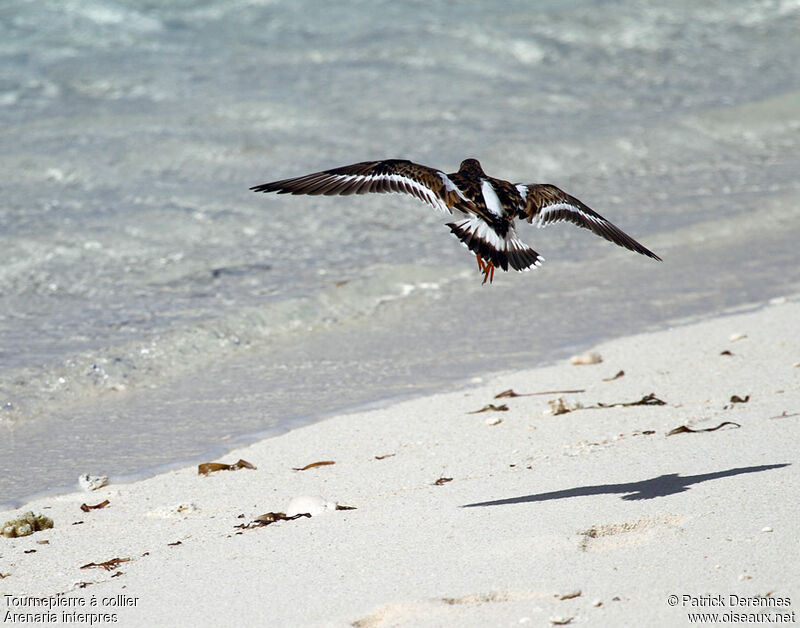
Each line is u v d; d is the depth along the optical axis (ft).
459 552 24.95
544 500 28.14
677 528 25.12
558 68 108.78
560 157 83.56
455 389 41.55
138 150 78.33
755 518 25.34
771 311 49.55
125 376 44.37
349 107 91.66
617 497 27.81
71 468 34.96
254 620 22.43
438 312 52.95
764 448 31.01
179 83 94.89
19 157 75.00
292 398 41.55
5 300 52.95
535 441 34.19
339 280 57.00
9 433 38.50
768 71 112.68
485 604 22.16
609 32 120.37
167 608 23.47
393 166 23.88
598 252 63.57
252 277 57.36
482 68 106.11
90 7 108.88
